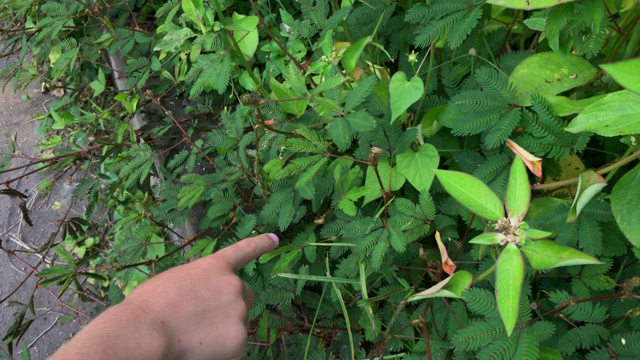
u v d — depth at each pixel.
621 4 0.55
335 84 0.53
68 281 0.64
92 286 0.97
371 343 0.62
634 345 0.45
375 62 0.71
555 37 0.49
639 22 0.52
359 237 0.56
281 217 0.58
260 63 0.79
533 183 0.59
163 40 0.60
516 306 0.39
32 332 0.96
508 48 0.64
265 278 0.61
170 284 0.38
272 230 0.64
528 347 0.44
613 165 0.51
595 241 0.48
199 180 0.63
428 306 0.54
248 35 0.63
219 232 0.68
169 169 0.78
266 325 0.56
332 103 0.54
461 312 0.52
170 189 0.67
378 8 0.66
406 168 0.56
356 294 0.60
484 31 0.63
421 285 0.59
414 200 0.60
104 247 0.98
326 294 0.62
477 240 0.43
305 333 0.61
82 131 1.01
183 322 0.37
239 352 0.40
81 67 1.01
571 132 0.47
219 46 0.59
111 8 0.90
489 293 0.46
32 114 1.18
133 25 0.92
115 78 0.98
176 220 0.67
